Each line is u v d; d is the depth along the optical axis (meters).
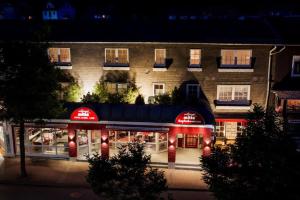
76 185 22.86
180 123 24.50
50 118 23.23
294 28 28.75
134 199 15.15
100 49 27.59
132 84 28.05
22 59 21.12
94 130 27.50
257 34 27.22
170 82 27.81
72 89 27.95
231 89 27.70
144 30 28.75
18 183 23.03
